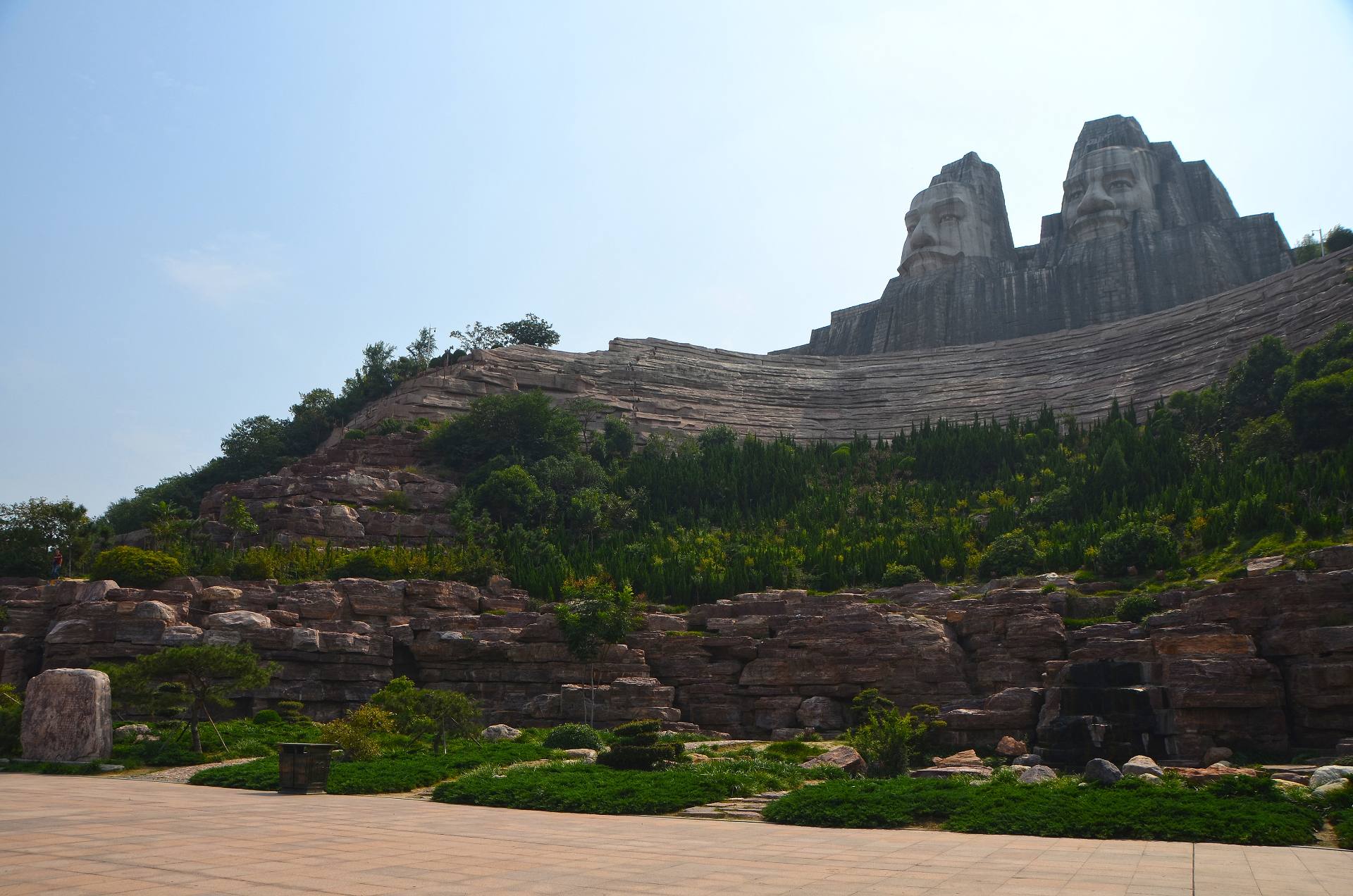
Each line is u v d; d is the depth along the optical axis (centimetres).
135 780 3744
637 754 3881
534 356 13300
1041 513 8881
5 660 6134
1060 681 5325
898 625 6319
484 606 7581
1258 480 7594
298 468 9944
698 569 8162
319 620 6769
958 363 14162
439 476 10662
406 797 3250
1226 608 5319
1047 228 17762
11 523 7781
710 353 14725
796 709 6291
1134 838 2358
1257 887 1644
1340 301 10631
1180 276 14400
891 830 2542
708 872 1745
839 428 13800
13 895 1398
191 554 7631
